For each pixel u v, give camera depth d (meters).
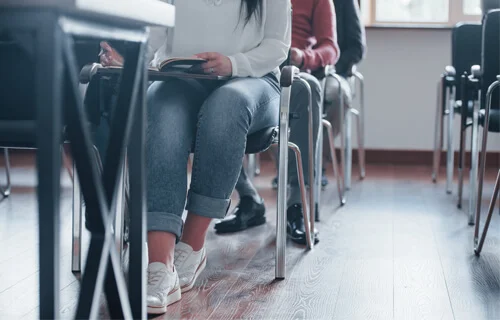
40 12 0.72
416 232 2.46
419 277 1.86
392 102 4.48
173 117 1.56
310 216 2.22
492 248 2.21
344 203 3.04
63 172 3.74
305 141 2.29
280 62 1.82
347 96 3.20
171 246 1.56
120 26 0.89
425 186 3.60
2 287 1.71
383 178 3.87
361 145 3.82
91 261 0.88
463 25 3.35
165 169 1.53
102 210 0.88
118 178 0.94
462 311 1.58
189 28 1.82
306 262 2.00
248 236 2.35
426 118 4.46
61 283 1.74
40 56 0.72
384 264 1.99
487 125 2.14
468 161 4.37
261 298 1.66
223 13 1.82
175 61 1.61
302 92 2.27
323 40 2.76
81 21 0.78
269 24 1.85
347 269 1.93
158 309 1.50
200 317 1.51
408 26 4.40
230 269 1.92
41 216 0.74
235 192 3.35
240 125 1.61
